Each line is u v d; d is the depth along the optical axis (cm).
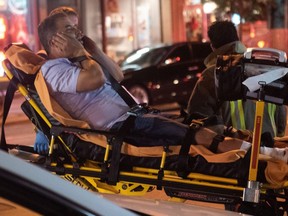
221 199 329
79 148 369
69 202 189
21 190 182
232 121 431
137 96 1347
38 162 378
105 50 1992
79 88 373
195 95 432
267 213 320
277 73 312
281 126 438
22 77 391
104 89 387
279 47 2159
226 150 344
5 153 190
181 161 340
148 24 2173
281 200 341
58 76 375
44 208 185
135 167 356
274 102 316
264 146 336
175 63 1415
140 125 365
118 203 276
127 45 2102
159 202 283
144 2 2158
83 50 382
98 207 197
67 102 383
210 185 331
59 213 187
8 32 1677
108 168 357
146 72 1366
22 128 1191
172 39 2219
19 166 186
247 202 317
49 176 190
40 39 400
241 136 375
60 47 386
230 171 330
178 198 343
